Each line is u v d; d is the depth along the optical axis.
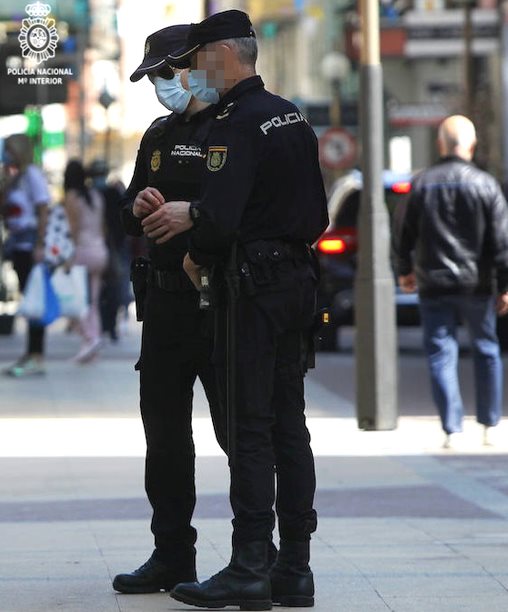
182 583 15.79
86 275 41.78
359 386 31.17
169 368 16.44
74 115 80.31
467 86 87.44
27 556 18.94
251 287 15.31
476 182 27.72
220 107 15.35
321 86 131.88
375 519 21.70
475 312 28.30
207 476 25.56
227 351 15.43
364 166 31.16
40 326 41.44
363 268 31.08
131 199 16.78
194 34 15.31
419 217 28.02
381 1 95.19
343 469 26.34
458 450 28.42
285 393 15.78
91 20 49.25
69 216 43.44
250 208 15.37
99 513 22.44
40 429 31.53
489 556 18.73
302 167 15.47
